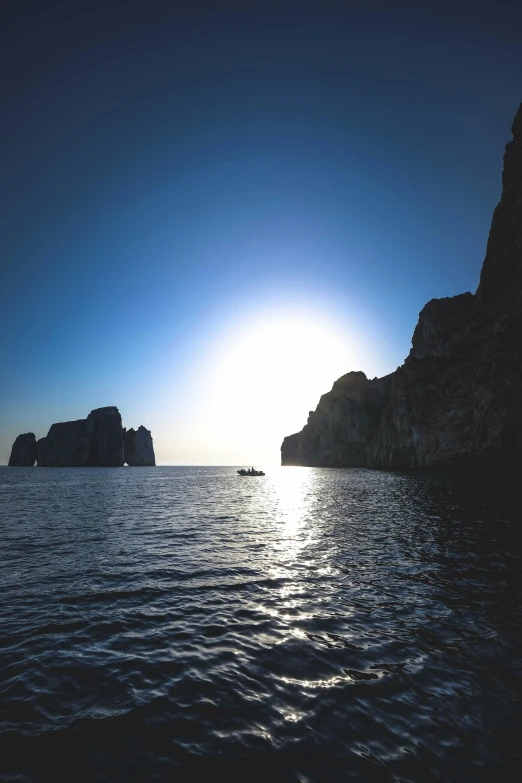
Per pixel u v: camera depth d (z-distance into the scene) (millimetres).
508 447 60312
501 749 5562
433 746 5613
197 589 12727
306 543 19562
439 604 11180
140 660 8203
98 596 12031
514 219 59219
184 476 109812
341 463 157375
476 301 70125
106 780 5027
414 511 28469
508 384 60062
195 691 7051
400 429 94125
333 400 164000
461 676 7484
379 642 8938
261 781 4977
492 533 20078
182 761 5355
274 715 6355
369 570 14672
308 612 10781
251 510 33062
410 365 89812
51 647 8758
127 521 26719
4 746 5629
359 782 4949
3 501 39719
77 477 94938
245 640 9125
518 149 59219
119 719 6262
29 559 16375
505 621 9969
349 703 6660
